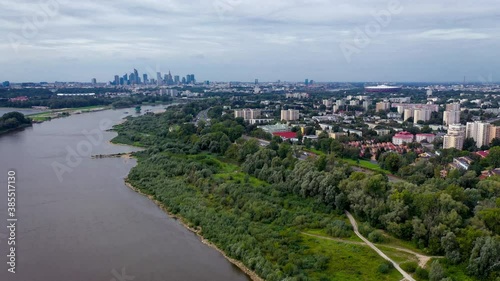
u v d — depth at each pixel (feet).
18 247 339.16
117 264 315.58
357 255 312.71
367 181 385.70
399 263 298.56
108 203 454.81
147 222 403.34
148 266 314.14
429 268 286.87
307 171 460.55
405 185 392.68
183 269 311.06
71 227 383.86
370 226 356.59
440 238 310.04
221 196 451.12
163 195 470.39
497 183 406.00
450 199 339.16
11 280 288.51
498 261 270.87
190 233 380.17
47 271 302.25
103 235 368.48
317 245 331.98
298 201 431.02
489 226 313.32
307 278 277.85
